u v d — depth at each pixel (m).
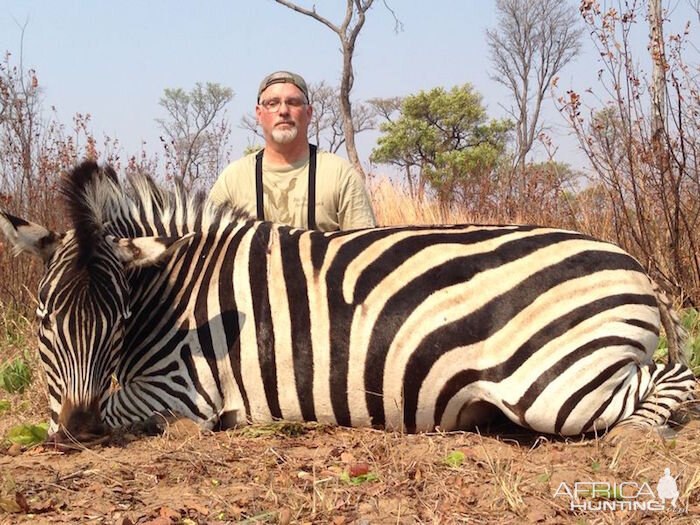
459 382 3.17
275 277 3.38
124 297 3.18
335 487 2.76
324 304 3.29
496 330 3.13
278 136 4.53
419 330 3.17
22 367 4.55
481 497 2.68
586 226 6.99
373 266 3.31
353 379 3.24
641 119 5.98
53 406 3.18
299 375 3.29
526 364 3.09
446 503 2.63
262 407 3.36
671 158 5.93
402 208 10.41
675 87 5.61
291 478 2.83
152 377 3.39
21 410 4.07
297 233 3.53
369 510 2.59
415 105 29.70
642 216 5.91
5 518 2.50
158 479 2.83
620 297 3.15
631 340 3.13
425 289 3.21
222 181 4.78
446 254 3.28
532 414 3.10
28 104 7.67
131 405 3.35
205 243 3.52
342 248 3.40
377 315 3.22
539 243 3.26
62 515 2.53
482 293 3.17
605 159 6.08
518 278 3.17
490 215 9.81
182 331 3.39
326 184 4.60
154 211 3.66
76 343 3.03
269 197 4.64
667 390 3.21
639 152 5.92
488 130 29.61
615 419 3.15
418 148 29.30
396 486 2.76
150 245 3.22
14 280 6.43
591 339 3.08
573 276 3.16
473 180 11.89
